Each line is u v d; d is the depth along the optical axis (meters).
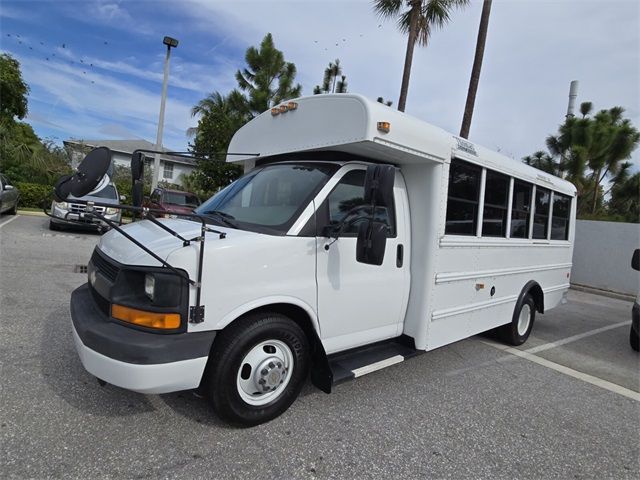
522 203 5.80
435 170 4.05
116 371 2.64
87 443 2.84
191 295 2.78
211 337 2.83
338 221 3.53
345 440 3.19
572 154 18.05
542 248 6.42
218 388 2.96
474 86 13.12
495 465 3.11
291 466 2.82
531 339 6.79
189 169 36.59
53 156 24.72
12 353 4.04
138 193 3.77
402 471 2.91
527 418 3.90
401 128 3.61
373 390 4.14
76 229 13.19
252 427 3.21
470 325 4.94
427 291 4.10
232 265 2.89
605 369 5.57
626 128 18.50
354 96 3.46
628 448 3.54
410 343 4.20
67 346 4.30
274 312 3.23
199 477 2.63
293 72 20.00
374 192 3.00
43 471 2.55
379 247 3.05
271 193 3.68
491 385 4.59
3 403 3.20
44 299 5.82
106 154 2.67
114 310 2.82
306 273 3.28
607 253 12.73
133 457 2.75
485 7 12.85
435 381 4.54
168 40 15.45
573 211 7.42
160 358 2.64
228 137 17.98
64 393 3.42
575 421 3.94
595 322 8.59
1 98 23.34
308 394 3.88
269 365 3.14
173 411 3.31
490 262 5.12
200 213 3.81
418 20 14.37
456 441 3.37
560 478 3.05
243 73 20.38
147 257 2.83
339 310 3.54
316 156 3.90
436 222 4.08
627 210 23.45
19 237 11.02
